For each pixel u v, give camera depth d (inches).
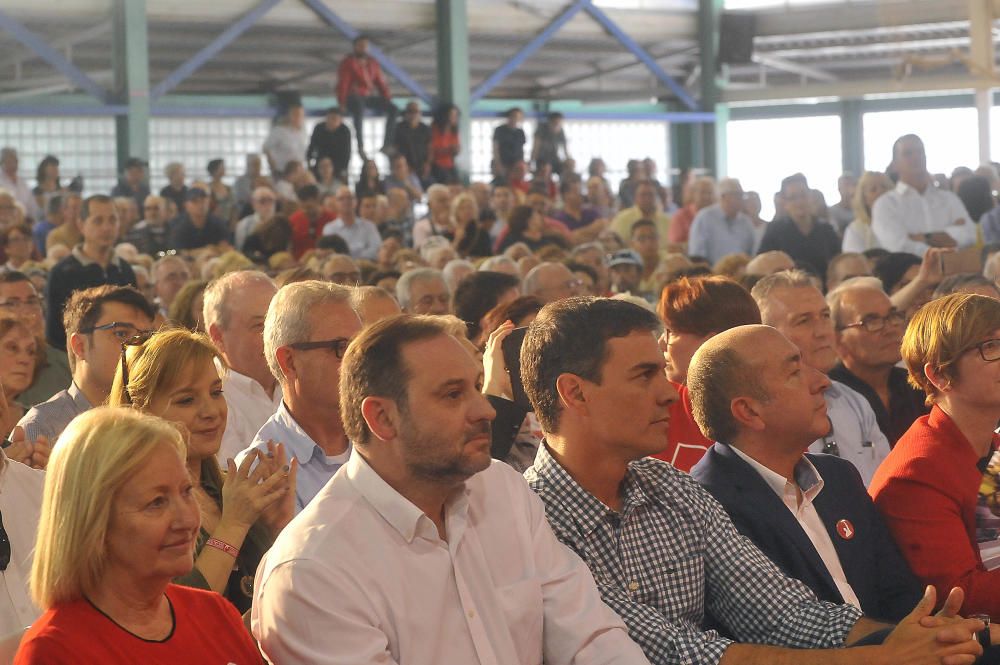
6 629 129.0
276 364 151.3
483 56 837.8
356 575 107.3
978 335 145.9
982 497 145.6
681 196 787.4
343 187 558.9
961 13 723.4
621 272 394.9
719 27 879.1
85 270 330.0
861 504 145.4
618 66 883.4
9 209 498.0
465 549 113.2
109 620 102.8
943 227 417.4
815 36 850.1
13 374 185.5
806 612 127.4
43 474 137.0
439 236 516.7
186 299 241.4
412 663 108.3
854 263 310.8
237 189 674.2
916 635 117.0
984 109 708.7
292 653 106.6
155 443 104.0
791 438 138.9
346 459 151.9
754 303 177.8
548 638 117.2
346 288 156.3
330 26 762.8
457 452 109.7
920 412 212.7
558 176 805.9
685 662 119.3
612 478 126.6
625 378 123.4
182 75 716.7
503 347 178.5
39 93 688.4
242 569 130.6
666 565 126.4
